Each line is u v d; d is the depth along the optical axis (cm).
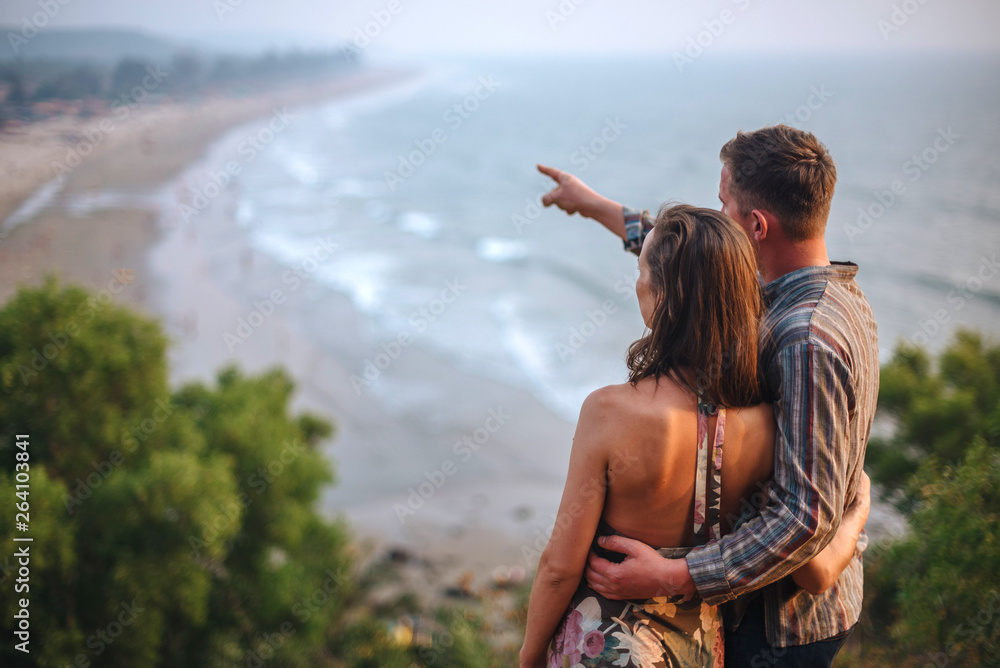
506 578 1537
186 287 3941
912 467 724
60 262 3123
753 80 18775
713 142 8988
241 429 940
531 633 149
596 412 137
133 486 720
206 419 984
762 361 145
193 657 810
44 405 741
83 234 4044
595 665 137
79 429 757
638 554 134
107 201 5200
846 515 154
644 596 134
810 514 127
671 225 140
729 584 129
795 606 150
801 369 133
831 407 131
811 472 129
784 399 135
